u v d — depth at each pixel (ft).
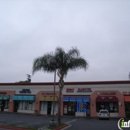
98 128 56.80
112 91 110.22
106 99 108.99
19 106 128.57
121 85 109.70
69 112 115.85
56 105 119.65
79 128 56.29
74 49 65.98
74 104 116.16
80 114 113.09
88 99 112.16
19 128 53.36
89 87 114.73
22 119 81.15
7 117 88.79
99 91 112.47
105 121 82.28
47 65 64.08
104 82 112.68
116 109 108.99
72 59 64.13
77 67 64.54
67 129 54.13
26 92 126.93
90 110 111.34
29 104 126.11
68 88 118.01
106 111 93.91
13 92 130.62
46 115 113.80
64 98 116.37
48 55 65.00
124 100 106.83
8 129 52.95
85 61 64.69
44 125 61.36
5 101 133.39
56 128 54.08
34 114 118.52
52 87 121.80
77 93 115.96
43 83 124.06
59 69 65.72
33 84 126.72
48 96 120.67
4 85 134.10
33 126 58.54
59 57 64.03
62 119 89.71
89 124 67.87
